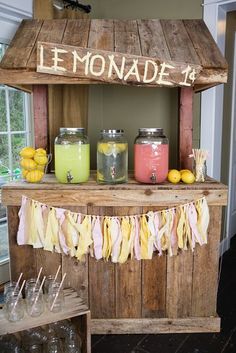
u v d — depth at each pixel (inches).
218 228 69.6
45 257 69.6
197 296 72.2
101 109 109.2
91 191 66.2
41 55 61.4
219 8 92.9
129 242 67.1
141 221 67.1
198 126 98.7
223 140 111.0
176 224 67.5
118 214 67.5
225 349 68.1
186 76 63.7
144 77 63.2
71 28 74.0
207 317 73.0
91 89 104.7
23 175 71.3
